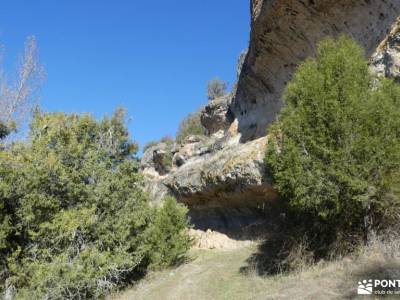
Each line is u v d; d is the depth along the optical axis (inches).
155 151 1109.7
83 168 507.2
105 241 488.7
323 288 283.4
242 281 395.5
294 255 372.8
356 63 331.6
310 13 470.3
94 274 454.0
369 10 412.2
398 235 308.8
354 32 432.1
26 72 701.3
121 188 523.2
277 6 487.8
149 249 534.6
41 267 428.5
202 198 615.2
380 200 308.3
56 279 426.9
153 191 886.4
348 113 309.3
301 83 343.9
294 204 324.2
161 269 537.0
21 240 489.1
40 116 526.3
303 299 275.0
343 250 336.8
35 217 473.1
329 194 308.7
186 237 568.1
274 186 349.1
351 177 300.4
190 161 780.0
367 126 307.6
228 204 580.4
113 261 476.4
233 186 514.9
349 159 305.6
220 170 523.2
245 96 707.4
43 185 476.4
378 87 332.2
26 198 464.1
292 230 429.1
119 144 569.0
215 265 483.2
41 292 422.0
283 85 572.4
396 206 315.3
